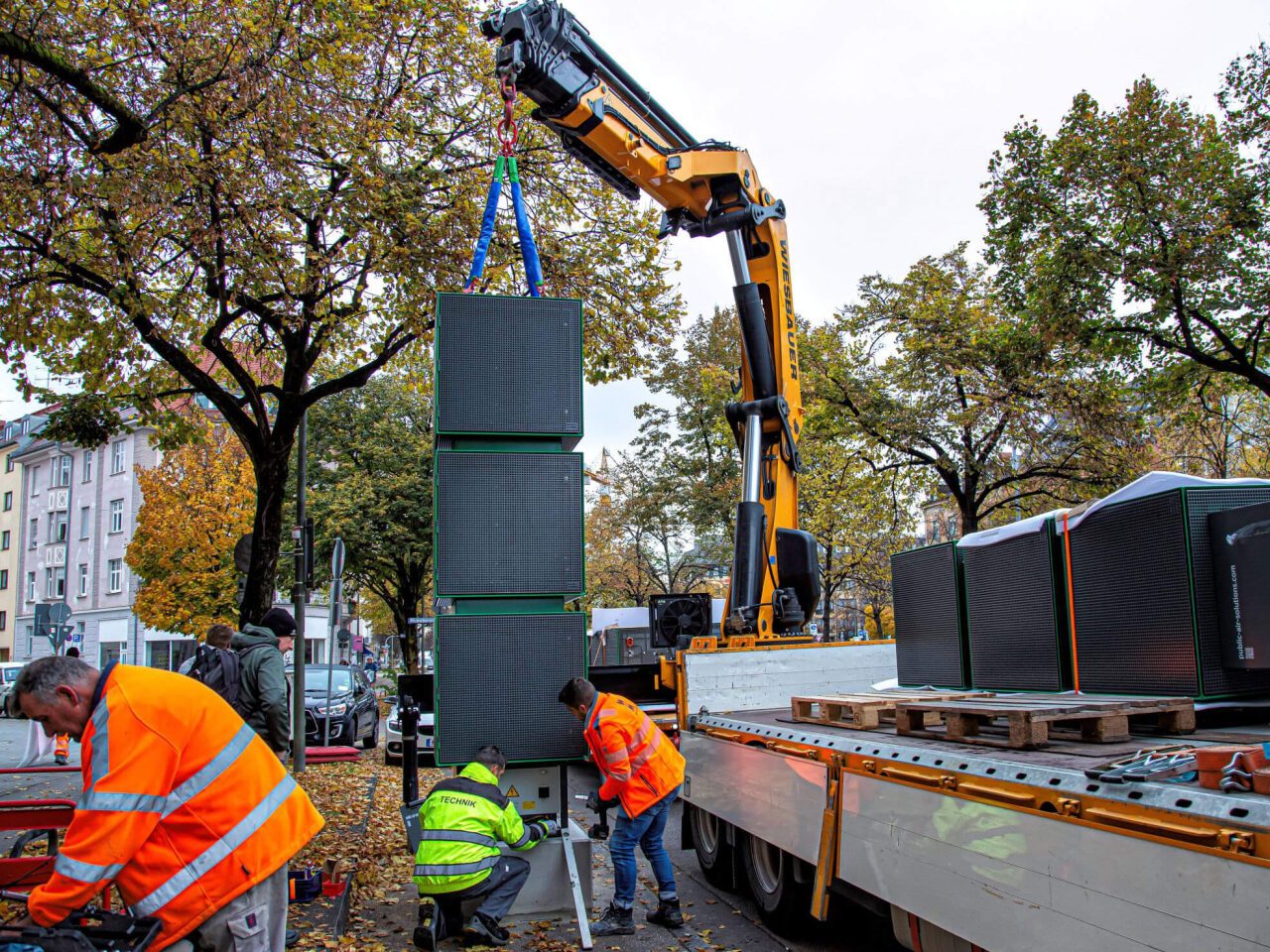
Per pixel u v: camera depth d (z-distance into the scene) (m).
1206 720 4.29
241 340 13.01
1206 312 15.49
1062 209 16.33
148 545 25.67
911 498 22.95
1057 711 3.85
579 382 6.12
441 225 11.01
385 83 11.35
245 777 3.10
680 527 32.00
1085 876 2.99
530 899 6.02
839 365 21.97
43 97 8.54
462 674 5.80
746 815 6.06
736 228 8.31
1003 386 19.52
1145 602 4.45
